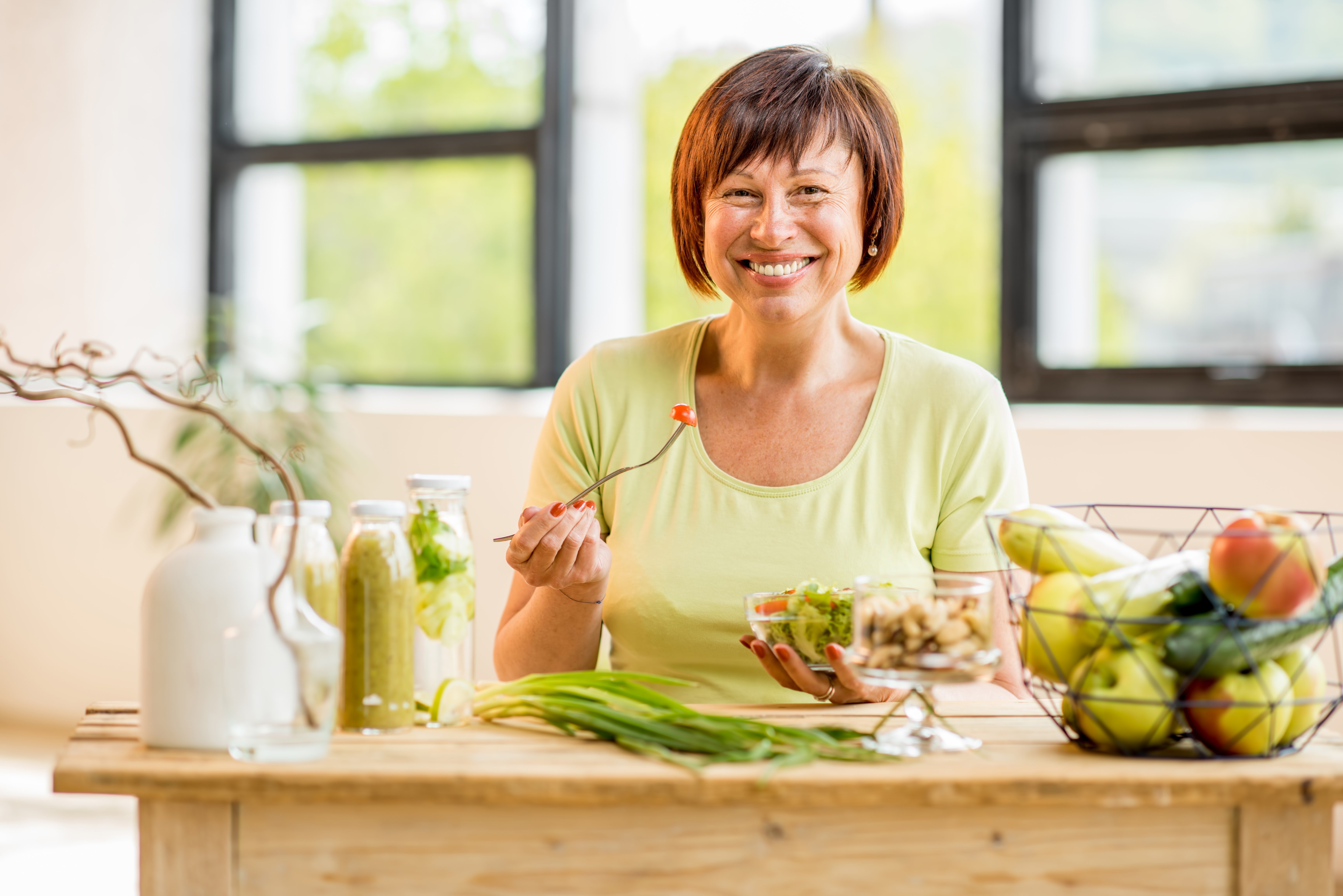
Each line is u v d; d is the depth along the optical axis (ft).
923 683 3.44
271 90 12.98
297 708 3.36
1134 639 3.44
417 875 3.33
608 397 5.53
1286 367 9.65
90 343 3.44
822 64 5.07
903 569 5.11
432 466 11.29
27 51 12.80
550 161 11.85
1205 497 9.05
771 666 4.19
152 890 3.31
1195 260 9.91
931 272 10.71
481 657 11.04
